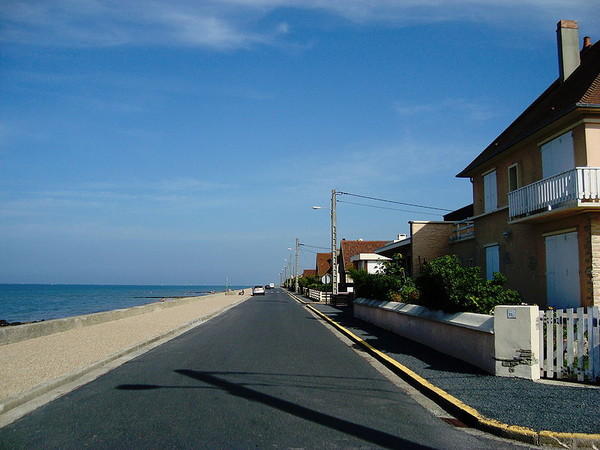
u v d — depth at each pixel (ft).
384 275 69.56
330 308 110.83
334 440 19.36
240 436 19.72
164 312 96.17
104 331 58.13
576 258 49.24
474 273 38.04
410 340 49.57
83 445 18.63
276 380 31.07
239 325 71.26
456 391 26.48
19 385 27.96
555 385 27.71
